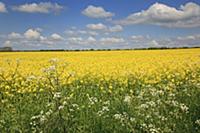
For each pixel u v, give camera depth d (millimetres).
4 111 8336
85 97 10305
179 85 13508
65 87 11266
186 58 26531
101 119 7051
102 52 41812
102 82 14984
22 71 16922
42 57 31375
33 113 7656
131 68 19000
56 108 6363
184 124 6789
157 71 18094
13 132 6688
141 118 6895
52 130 6176
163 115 7109
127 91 12555
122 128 6625
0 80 12633
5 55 35906
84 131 6629
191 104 8180
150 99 8141
